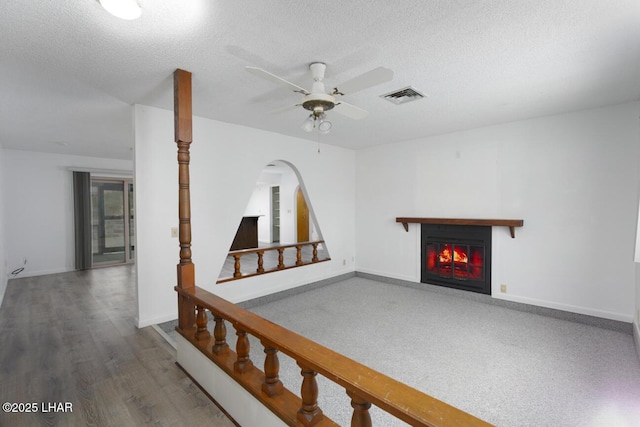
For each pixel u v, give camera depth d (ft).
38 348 9.16
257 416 5.50
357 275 18.98
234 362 6.35
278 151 14.75
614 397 7.02
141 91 9.16
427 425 3.12
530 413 6.52
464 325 11.30
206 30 6.02
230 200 12.77
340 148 18.04
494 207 13.44
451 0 5.19
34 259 19.17
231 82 8.63
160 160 10.75
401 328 11.03
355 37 6.37
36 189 19.24
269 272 14.34
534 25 5.94
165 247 10.92
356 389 3.81
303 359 4.58
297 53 7.00
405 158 16.48
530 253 12.57
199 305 7.39
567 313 11.72
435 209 15.35
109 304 13.41
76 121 12.57
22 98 9.74
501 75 8.27
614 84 8.86
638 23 5.83
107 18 5.56
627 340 9.96
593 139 11.12
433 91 9.43
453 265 14.85
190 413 6.35
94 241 22.15
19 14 5.39
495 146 13.37
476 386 7.50
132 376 7.69
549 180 12.06
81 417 6.16
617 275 10.73
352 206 18.88
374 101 10.35
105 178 22.33
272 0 5.12
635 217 10.41
